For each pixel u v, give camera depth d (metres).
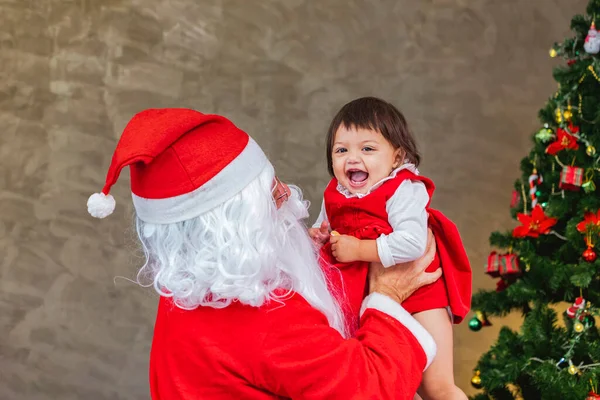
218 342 1.45
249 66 4.54
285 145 4.54
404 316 1.61
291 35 4.55
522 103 4.57
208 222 1.46
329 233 1.83
